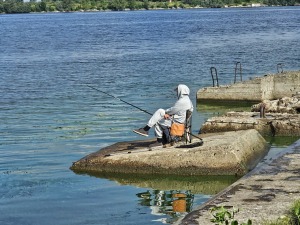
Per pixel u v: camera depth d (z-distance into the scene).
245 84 26.39
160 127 15.38
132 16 159.75
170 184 13.93
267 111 20.91
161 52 52.12
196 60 44.12
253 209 9.60
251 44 58.06
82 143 18.53
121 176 14.64
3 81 35.19
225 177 14.30
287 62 41.31
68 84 33.09
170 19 130.62
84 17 163.50
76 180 14.34
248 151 15.36
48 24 125.00
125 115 23.36
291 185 10.92
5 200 12.86
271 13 150.12
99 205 12.43
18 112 24.61
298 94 23.94
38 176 14.73
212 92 26.69
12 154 17.22
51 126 21.45
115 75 36.66
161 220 11.32
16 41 74.06
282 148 17.00
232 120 18.94
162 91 29.47
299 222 8.84
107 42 67.75
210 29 87.62
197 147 14.77
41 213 11.99
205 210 9.69
